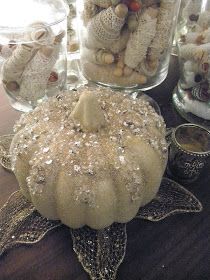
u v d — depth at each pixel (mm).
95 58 276
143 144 216
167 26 258
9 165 260
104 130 215
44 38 259
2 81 289
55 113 227
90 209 204
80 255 215
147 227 235
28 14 276
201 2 296
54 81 290
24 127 233
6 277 207
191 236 233
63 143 208
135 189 207
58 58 284
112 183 205
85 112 208
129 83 290
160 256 222
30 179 207
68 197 202
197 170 255
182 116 317
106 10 248
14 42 258
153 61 279
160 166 224
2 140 276
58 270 212
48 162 203
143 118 229
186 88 311
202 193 259
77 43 343
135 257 220
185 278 213
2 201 243
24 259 215
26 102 298
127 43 263
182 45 297
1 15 271
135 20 251
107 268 209
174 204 245
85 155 204
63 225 233
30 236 224
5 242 220
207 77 287
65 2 309
